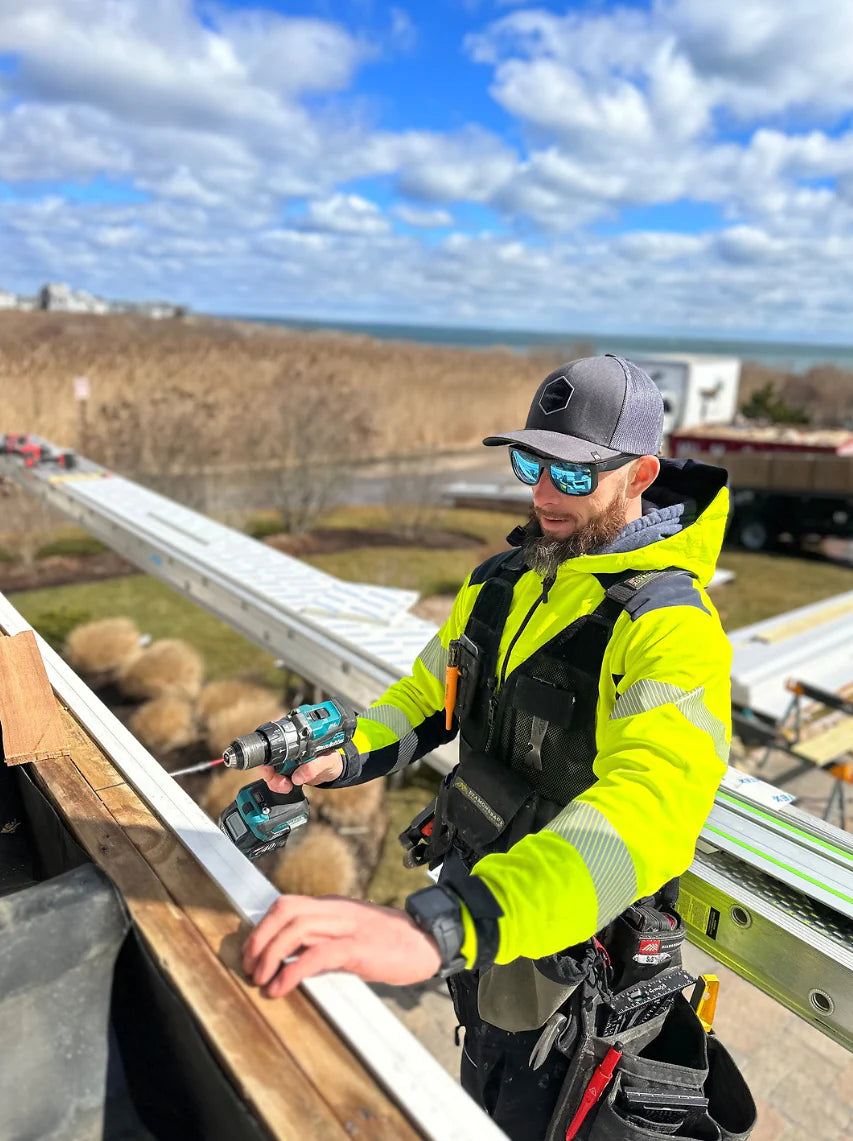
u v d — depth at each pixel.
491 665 1.24
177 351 24.62
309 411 17.70
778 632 6.74
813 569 12.47
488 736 1.25
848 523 13.11
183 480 13.95
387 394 26.50
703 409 19.31
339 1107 0.63
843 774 4.47
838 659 6.31
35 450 7.39
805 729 5.45
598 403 1.10
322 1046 0.69
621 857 0.83
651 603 1.02
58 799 1.05
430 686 1.43
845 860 1.52
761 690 5.56
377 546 12.80
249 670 7.28
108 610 9.09
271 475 15.55
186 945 0.79
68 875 0.84
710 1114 1.31
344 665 3.41
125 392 17.73
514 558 1.32
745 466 13.34
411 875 4.43
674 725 0.91
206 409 17.72
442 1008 3.04
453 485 17.39
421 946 0.77
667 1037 1.29
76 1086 0.76
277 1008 0.72
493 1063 1.28
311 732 1.17
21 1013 0.73
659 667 0.96
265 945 0.75
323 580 4.25
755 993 3.09
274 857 4.39
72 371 17.64
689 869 1.57
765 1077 2.70
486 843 1.21
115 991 0.82
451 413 27.44
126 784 1.10
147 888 0.87
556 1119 1.17
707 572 1.09
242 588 4.16
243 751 1.11
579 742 1.10
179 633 8.32
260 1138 0.63
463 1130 0.60
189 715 6.17
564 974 1.10
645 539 1.11
